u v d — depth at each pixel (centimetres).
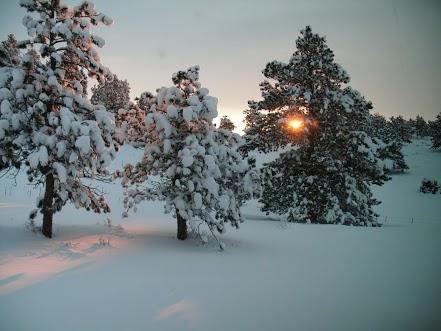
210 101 1058
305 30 1995
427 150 8200
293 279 769
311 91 1894
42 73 1030
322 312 580
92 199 1193
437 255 1048
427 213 3256
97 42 1079
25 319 493
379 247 1165
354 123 1969
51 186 1077
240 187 1163
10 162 1016
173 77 1122
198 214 1100
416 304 627
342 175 1948
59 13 1042
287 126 1909
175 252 984
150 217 1920
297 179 2006
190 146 1059
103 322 501
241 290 677
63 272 721
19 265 739
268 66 2009
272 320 539
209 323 516
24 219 1360
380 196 4566
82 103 1060
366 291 698
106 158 1034
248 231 1474
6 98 948
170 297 617
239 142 1230
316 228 1580
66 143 991
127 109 1203
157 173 1169
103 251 934
